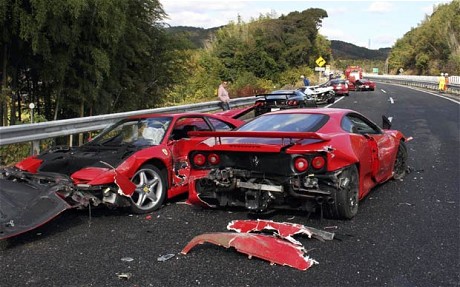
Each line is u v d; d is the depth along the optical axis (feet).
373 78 321.93
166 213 19.36
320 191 16.52
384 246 14.90
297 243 14.75
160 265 13.71
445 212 18.56
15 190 17.04
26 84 45.75
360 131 20.81
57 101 43.88
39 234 16.81
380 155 20.81
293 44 191.93
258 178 17.20
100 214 19.35
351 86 148.05
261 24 192.85
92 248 15.28
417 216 18.07
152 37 56.65
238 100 68.23
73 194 17.28
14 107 43.04
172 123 22.27
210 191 18.62
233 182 17.61
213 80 155.53
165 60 59.11
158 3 54.39
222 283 12.39
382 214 18.38
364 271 13.00
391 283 12.23
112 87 49.60
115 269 13.48
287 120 19.49
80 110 45.14
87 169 18.38
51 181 17.67
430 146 36.14
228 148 17.28
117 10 41.88
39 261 14.20
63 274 13.19
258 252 13.99
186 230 17.02
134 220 18.43
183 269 13.38
